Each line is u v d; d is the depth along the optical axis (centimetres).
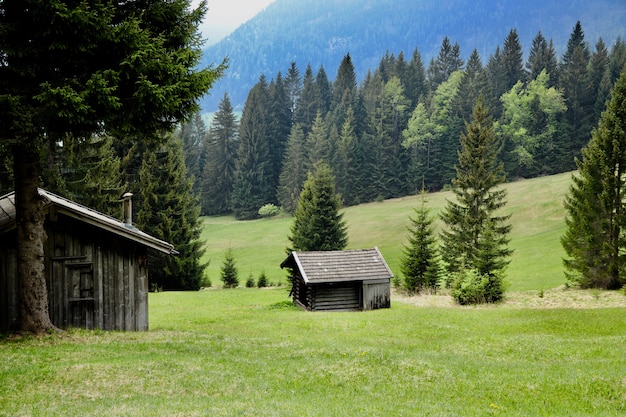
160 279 5078
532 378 1262
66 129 1549
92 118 1455
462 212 4659
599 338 1936
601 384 1178
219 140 11862
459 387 1190
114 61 1503
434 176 11031
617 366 1382
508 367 1426
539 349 1725
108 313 1986
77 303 1950
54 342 1530
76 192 4250
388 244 7244
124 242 2020
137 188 5028
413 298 3962
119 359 1341
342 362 1410
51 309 1914
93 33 1369
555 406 1048
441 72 15312
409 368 1354
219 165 11844
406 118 12525
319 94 13538
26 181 1591
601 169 3600
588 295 3497
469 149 4566
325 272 3303
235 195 11275
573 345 1783
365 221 8775
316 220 5291
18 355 1329
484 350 1748
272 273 6378
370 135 11188
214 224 10675
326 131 11812
